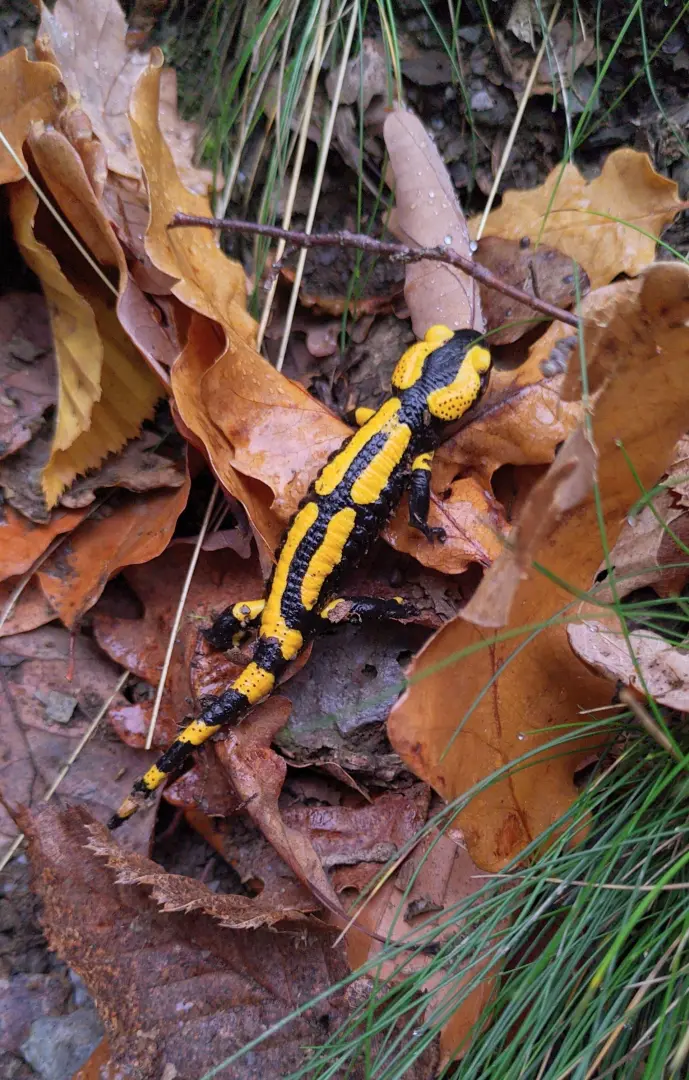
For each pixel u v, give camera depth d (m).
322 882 0.20
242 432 0.23
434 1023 0.18
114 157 0.23
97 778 0.22
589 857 0.18
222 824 0.22
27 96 0.21
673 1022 0.16
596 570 0.19
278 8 0.25
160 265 0.21
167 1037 0.19
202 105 0.25
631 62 0.25
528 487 0.23
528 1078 0.18
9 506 0.23
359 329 0.26
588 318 0.18
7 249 0.24
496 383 0.23
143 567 0.24
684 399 0.17
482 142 0.25
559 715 0.19
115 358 0.23
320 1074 0.18
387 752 0.23
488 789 0.19
